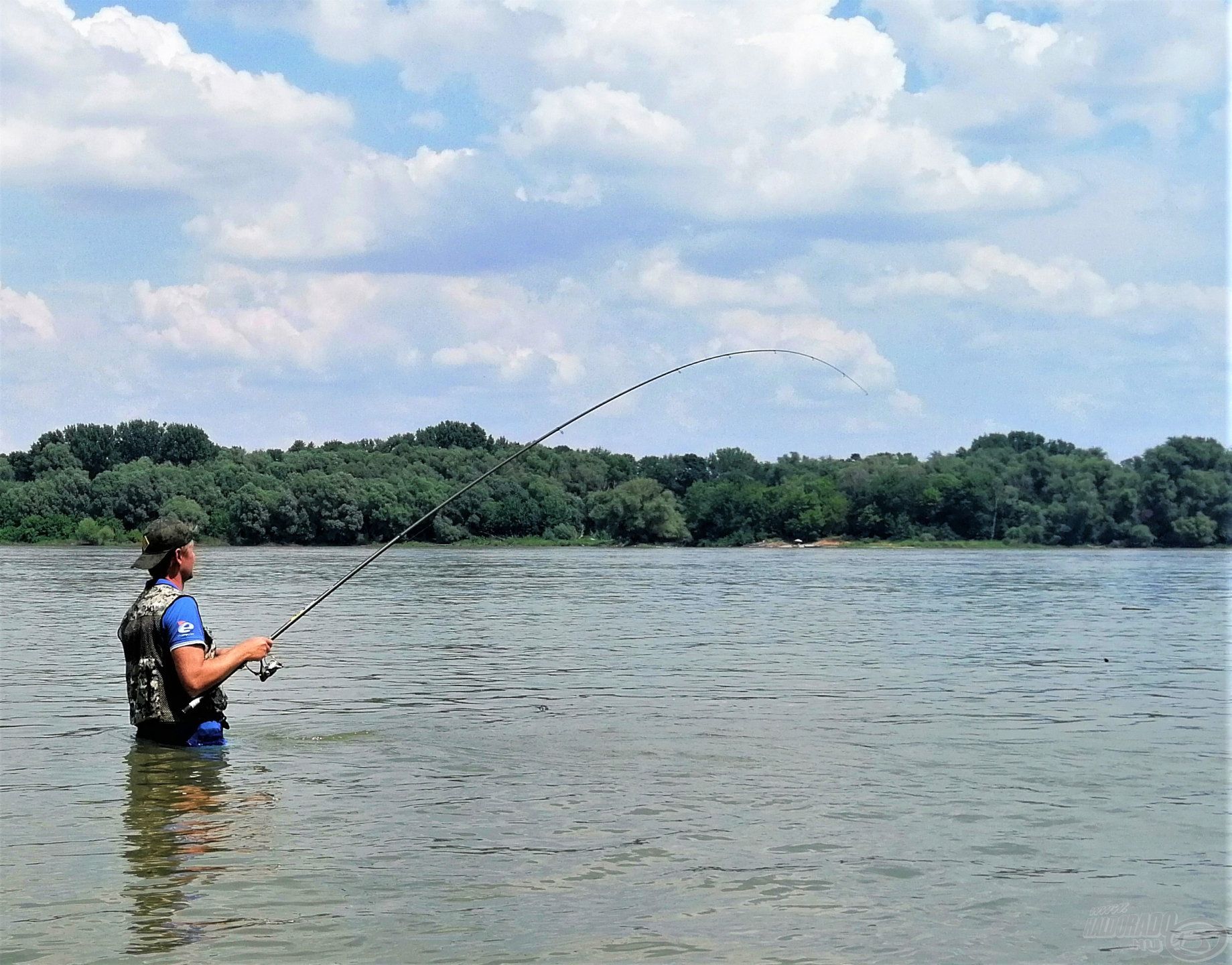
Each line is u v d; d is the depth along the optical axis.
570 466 117.25
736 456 121.56
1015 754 7.43
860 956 4.00
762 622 20.39
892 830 5.50
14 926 4.20
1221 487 88.31
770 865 4.94
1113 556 76.81
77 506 88.56
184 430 112.56
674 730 8.32
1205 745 7.78
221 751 7.46
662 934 4.16
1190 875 4.86
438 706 9.53
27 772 6.75
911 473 98.25
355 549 84.94
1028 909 4.45
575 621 20.22
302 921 4.25
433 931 4.16
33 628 18.12
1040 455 98.31
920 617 22.20
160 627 7.58
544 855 5.05
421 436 133.38
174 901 4.46
